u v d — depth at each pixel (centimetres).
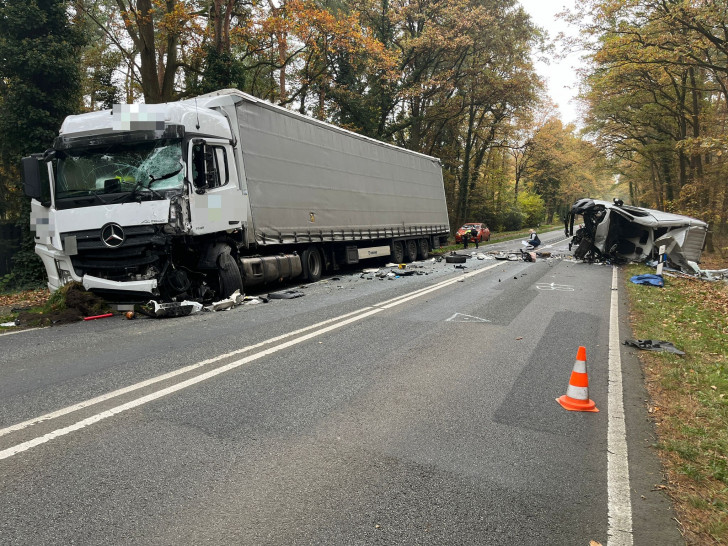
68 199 821
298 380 496
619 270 1803
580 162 4175
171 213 812
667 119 3109
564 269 1780
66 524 252
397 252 1928
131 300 861
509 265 1895
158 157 830
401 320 812
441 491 300
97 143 830
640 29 1898
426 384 501
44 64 1497
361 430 384
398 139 3678
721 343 748
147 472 307
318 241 1343
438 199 2378
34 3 1497
